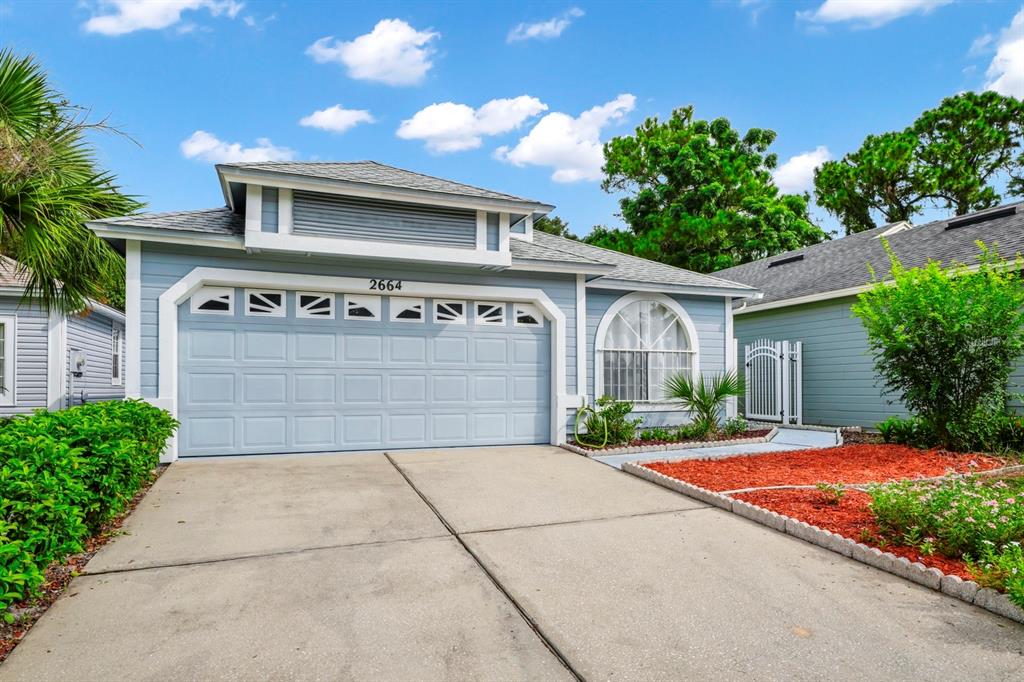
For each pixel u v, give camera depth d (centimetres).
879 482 642
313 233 805
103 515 459
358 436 872
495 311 957
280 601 354
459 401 929
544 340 986
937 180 3059
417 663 285
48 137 725
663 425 1072
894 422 980
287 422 837
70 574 391
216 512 543
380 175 918
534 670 280
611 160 3388
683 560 430
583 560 429
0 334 1128
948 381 847
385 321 893
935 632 320
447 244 871
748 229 2686
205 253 795
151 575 392
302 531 491
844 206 3394
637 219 2964
